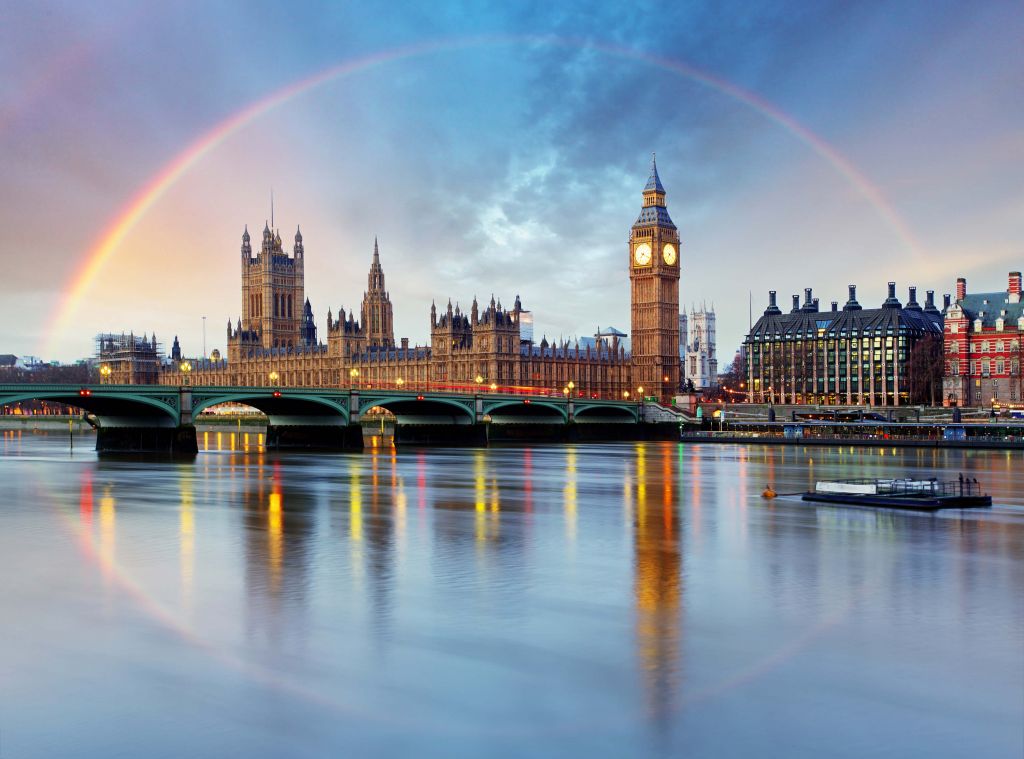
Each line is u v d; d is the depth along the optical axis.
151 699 43.44
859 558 72.31
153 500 107.69
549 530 86.06
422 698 43.47
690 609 57.66
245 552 75.12
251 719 41.34
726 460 180.62
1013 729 40.22
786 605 58.59
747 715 41.66
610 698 43.44
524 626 54.03
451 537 82.31
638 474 145.62
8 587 63.25
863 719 41.25
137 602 59.28
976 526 86.69
